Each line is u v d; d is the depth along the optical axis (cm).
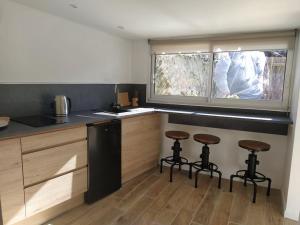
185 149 346
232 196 269
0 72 214
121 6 211
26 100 237
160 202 252
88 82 305
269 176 296
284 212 229
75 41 281
